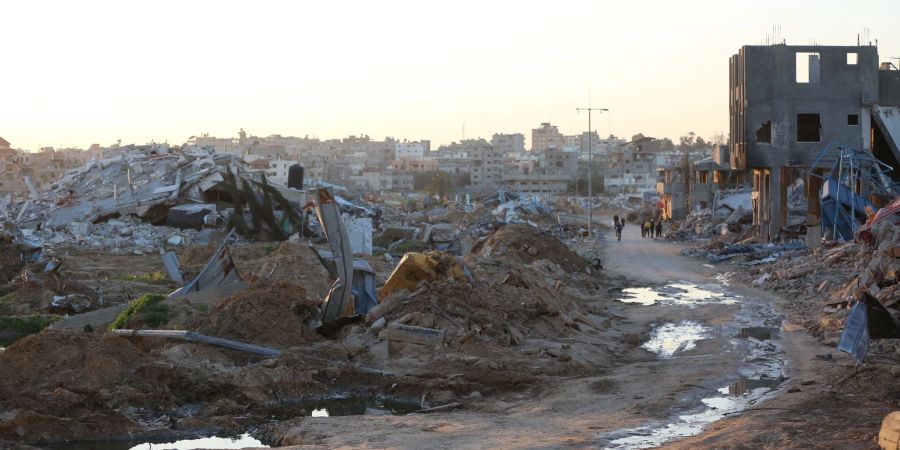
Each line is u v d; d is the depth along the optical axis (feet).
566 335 79.10
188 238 195.31
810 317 90.89
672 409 53.26
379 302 81.76
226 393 58.95
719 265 157.48
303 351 67.26
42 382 56.59
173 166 234.79
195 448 48.57
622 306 104.01
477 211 303.48
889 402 51.37
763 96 181.27
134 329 73.82
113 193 226.38
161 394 57.11
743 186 294.87
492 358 67.41
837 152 179.93
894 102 182.39
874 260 92.38
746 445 42.52
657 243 216.95
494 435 47.32
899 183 171.01
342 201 265.95
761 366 66.44
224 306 72.33
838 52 180.24
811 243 156.66
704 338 81.30
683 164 321.11
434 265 83.66
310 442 47.19
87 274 133.80
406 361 66.33
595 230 253.65
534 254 137.08
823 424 46.11
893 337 54.95
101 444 49.47
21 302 101.50
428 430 49.06
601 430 48.11
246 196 213.46
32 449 46.60
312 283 97.04
